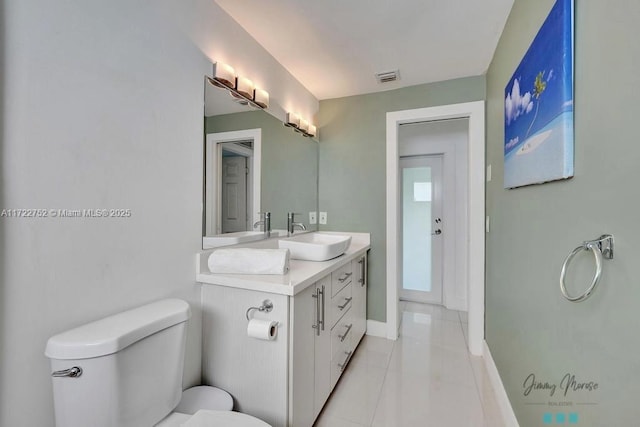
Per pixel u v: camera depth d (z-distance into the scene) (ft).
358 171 8.86
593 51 2.53
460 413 5.33
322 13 5.27
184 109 4.44
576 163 2.83
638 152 1.99
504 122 5.49
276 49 6.46
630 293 2.08
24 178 2.69
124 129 3.58
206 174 4.87
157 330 3.34
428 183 11.65
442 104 7.87
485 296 7.36
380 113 8.61
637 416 2.02
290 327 4.13
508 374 5.13
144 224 3.84
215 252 4.83
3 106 2.56
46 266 2.85
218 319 4.61
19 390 2.67
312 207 8.93
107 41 3.38
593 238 2.54
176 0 4.28
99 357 2.77
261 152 6.40
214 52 5.01
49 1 2.85
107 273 3.39
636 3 2.00
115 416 2.87
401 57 6.76
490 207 6.82
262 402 4.30
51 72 2.87
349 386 6.15
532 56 3.83
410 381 6.32
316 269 5.12
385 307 8.52
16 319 2.65
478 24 5.54
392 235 8.46
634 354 2.04
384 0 4.91
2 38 2.55
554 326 3.35
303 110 8.30
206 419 3.29
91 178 3.23
